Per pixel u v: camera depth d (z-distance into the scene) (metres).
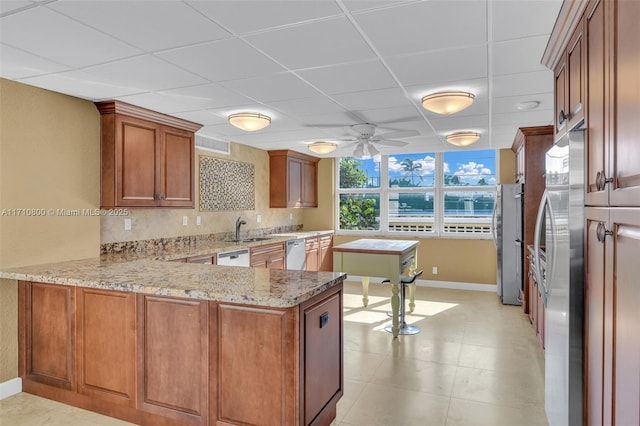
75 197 3.19
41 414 2.48
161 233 4.24
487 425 2.36
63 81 2.79
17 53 2.29
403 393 2.77
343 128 4.44
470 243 6.08
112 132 3.33
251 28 1.99
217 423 2.11
